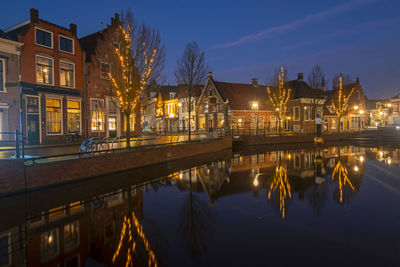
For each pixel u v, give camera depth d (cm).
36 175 816
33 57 1788
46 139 1836
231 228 507
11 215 599
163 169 1220
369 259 377
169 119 4675
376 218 546
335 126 4609
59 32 1953
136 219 568
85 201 707
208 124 3997
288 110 4272
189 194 775
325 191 780
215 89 3875
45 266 375
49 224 546
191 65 1970
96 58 2202
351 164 1309
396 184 862
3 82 1623
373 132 3491
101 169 1042
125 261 384
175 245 438
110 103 2302
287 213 587
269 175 1053
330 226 506
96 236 482
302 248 416
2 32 1700
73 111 2030
